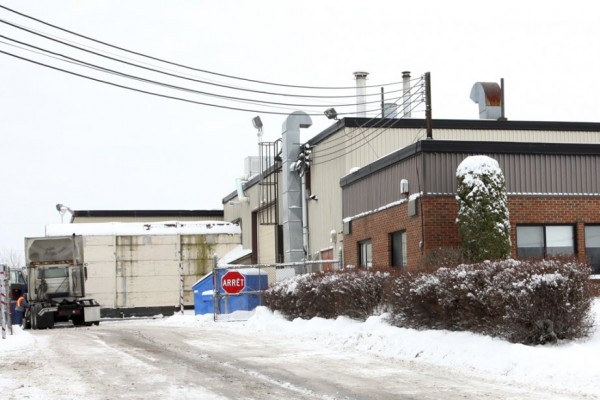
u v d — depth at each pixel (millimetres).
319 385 13086
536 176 26000
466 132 40219
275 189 47344
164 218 66875
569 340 15695
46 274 39750
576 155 26344
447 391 12156
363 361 16375
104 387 13289
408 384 12992
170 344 21375
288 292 27750
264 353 18391
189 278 51500
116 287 50344
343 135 38656
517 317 15539
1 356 19172
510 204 25656
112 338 24547
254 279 34875
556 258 16547
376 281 22922
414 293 19016
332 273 25500
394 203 27688
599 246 26344
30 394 12570
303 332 23344
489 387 12477
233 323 31234
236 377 14258
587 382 12375
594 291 16609
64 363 17172
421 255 25219
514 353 14562
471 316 17062
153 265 51031
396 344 17844
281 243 46812
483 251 23359
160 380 14016
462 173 24016
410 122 39406
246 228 58000
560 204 26031
